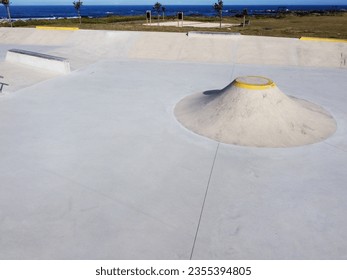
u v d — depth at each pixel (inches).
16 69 451.8
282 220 161.0
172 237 148.3
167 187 186.9
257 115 269.7
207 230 153.3
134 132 260.7
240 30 908.6
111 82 409.1
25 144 234.5
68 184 187.2
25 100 331.3
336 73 480.7
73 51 601.0
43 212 162.7
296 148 240.2
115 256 136.9
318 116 297.6
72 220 157.5
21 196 174.9
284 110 279.9
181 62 535.8
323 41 586.2
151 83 408.8
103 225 154.9
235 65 522.6
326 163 219.1
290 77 453.1
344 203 175.9
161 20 1606.8
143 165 210.2
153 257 136.9
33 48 624.7
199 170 206.1
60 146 233.3
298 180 197.5
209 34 617.9
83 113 299.6
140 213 164.1
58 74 440.5
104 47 612.4
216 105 291.4
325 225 158.4
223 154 228.2
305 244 145.9
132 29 800.3
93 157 218.7
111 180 192.4
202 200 175.6
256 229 154.6
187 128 272.1
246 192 183.8
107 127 269.1
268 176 201.0
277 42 593.9
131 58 559.8
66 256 136.0
